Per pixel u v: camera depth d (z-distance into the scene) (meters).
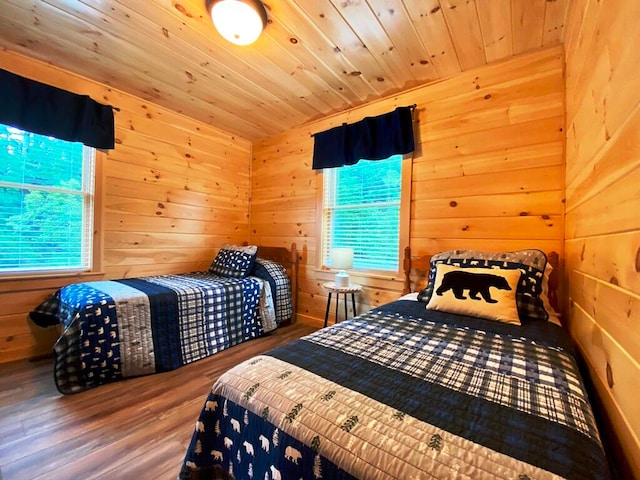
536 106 2.04
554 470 0.58
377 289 2.80
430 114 2.48
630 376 0.81
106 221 2.72
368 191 2.94
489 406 0.80
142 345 2.09
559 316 1.74
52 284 2.43
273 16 1.74
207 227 3.54
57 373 1.78
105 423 1.55
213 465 1.02
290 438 0.78
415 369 1.02
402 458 0.64
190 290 2.43
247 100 2.86
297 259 3.46
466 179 2.30
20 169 2.32
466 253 2.05
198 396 1.84
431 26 1.81
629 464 0.80
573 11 1.58
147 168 2.99
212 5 1.65
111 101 2.70
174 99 2.89
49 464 1.26
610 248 0.99
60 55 2.21
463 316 1.66
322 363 1.06
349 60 2.17
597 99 1.17
